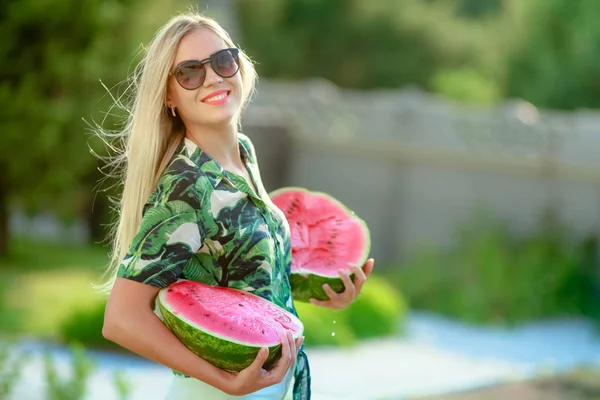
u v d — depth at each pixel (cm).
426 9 3788
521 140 1709
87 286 1466
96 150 1552
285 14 3759
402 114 1869
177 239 333
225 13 2200
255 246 350
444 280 1583
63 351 1046
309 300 421
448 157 1803
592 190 1638
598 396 905
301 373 375
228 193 346
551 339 1368
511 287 1532
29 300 1327
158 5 1577
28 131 1521
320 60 3725
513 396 906
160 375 971
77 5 1491
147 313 327
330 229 440
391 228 1889
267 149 1994
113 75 1541
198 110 352
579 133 1658
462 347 1269
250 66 385
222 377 328
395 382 1016
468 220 1777
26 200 1648
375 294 1328
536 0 2845
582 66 2762
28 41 1510
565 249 1631
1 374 779
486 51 3538
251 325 333
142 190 357
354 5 3722
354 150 1938
